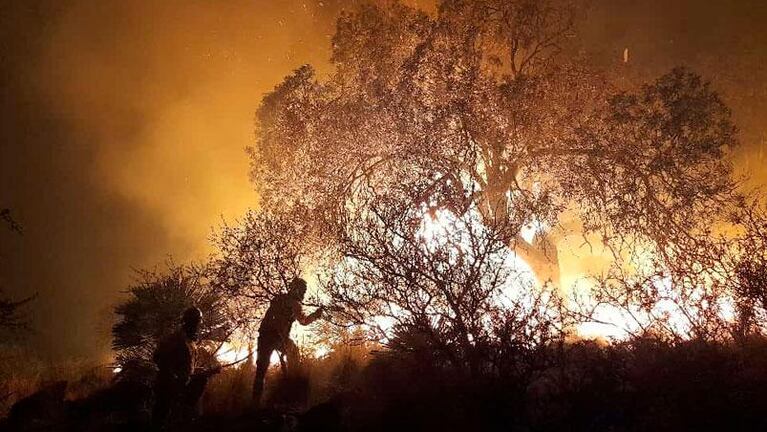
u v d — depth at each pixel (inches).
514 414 294.0
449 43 618.2
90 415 370.3
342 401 339.3
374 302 364.8
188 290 448.1
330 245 518.9
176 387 342.6
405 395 316.8
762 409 283.3
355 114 617.3
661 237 545.6
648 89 590.6
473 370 309.7
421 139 561.6
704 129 577.3
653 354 313.7
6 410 393.1
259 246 433.7
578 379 312.8
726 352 324.2
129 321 438.6
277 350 388.8
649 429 281.3
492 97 596.1
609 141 590.6
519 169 613.9
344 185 601.6
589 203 589.0
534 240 598.2
